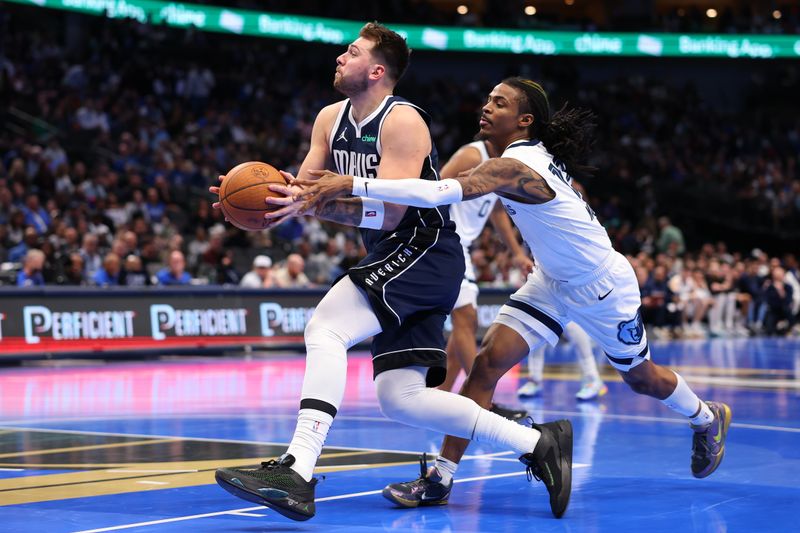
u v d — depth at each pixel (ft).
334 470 15.66
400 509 12.90
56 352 37.88
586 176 13.75
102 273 41.73
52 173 54.08
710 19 102.78
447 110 90.07
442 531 11.60
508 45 94.79
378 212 12.24
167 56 79.15
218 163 66.44
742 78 99.96
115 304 39.83
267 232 55.77
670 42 96.68
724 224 84.12
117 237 46.44
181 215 56.08
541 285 13.92
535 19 97.40
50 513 12.32
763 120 97.19
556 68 94.79
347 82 12.76
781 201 82.53
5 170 56.18
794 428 21.26
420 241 12.76
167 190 57.31
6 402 25.70
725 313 64.64
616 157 88.63
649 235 74.02
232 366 37.52
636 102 95.66
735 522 12.10
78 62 72.28
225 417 22.70
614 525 11.96
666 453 17.65
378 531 11.58
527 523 12.09
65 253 42.04
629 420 22.36
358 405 25.05
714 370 36.99
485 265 52.44
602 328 13.82
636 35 96.37
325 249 56.65
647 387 14.51
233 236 54.03
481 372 13.76
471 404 12.74
